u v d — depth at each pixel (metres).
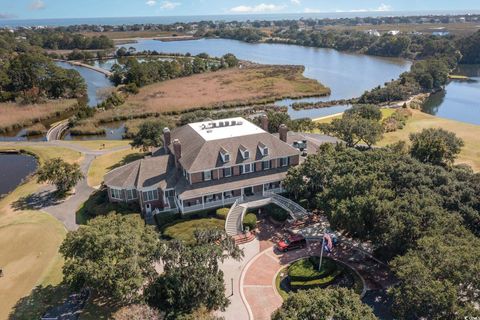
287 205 62.25
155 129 84.69
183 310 39.09
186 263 42.25
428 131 82.69
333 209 50.16
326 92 165.00
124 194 64.38
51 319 41.44
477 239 41.00
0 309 43.22
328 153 65.94
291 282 45.69
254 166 65.38
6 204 69.44
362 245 53.78
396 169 55.41
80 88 167.38
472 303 35.25
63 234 58.53
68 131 119.38
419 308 33.97
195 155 62.12
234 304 43.16
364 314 31.45
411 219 43.84
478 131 105.38
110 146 98.62
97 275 38.00
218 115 102.69
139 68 186.38
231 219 59.47
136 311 37.38
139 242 42.25
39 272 49.59
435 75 170.12
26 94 149.88
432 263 36.69
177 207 62.91
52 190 73.81
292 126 94.94
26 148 98.62
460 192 51.06
